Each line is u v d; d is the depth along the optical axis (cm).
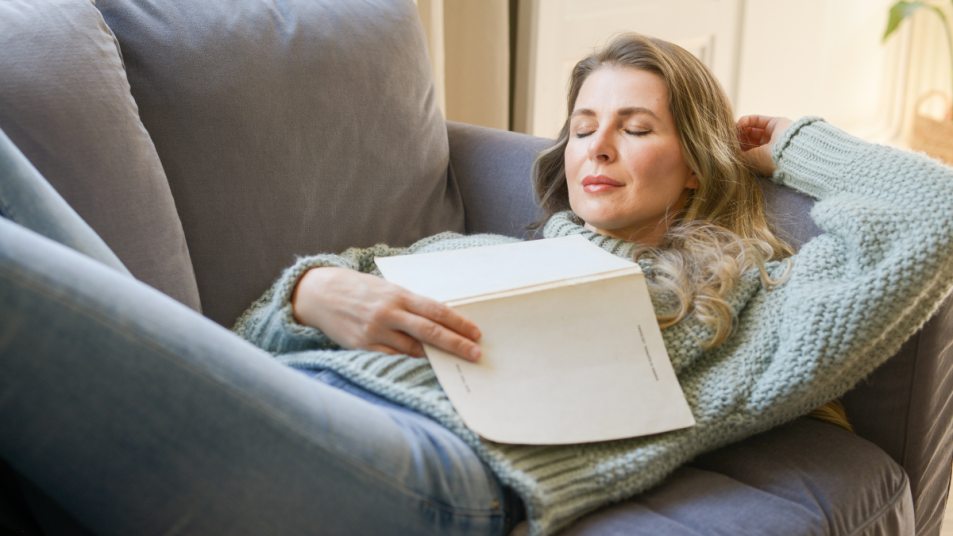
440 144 116
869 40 275
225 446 53
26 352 47
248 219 92
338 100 100
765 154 99
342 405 59
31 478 53
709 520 64
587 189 92
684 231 90
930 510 93
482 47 177
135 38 87
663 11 208
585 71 101
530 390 67
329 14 104
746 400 74
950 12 290
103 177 75
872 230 77
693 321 78
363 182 103
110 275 52
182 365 52
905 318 76
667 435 70
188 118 88
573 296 72
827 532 66
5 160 60
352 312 73
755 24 221
